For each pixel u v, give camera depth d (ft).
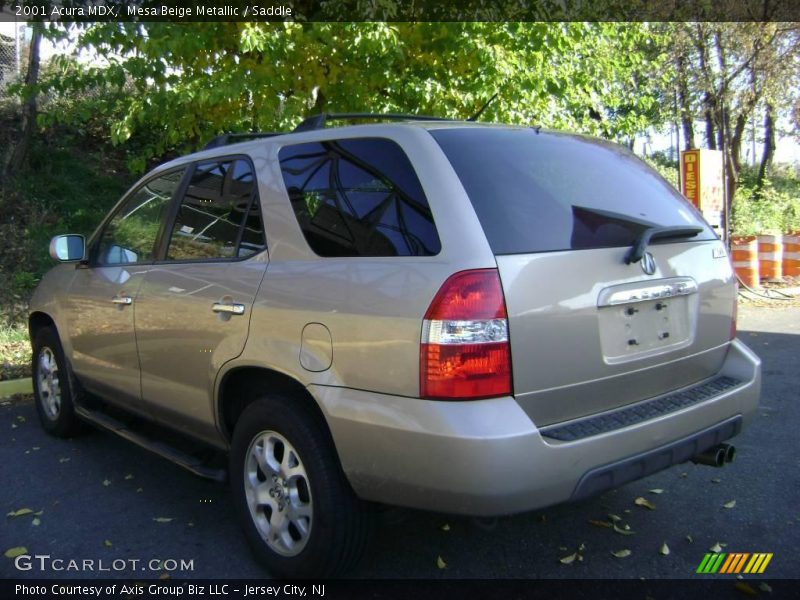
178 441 13.74
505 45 22.48
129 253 13.84
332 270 9.55
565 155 10.78
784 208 65.57
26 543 11.71
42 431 17.57
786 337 28.37
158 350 12.31
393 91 22.44
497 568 10.77
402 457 8.47
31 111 33.76
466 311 8.31
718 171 36.76
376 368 8.76
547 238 9.13
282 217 10.58
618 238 9.90
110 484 14.17
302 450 9.62
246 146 11.89
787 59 47.09
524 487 8.21
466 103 22.31
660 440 9.48
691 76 48.67
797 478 14.06
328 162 10.41
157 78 21.54
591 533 11.87
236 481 10.82
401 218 9.22
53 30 20.68
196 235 12.20
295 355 9.62
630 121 30.32
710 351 11.11
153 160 39.34
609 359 9.36
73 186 35.60
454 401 8.28
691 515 12.52
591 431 8.87
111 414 15.30
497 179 9.43
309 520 9.77
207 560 11.13
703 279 10.87
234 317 10.61
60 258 14.34
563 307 8.86
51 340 16.29
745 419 11.09
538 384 8.64
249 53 21.38
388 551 11.27
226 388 11.10
